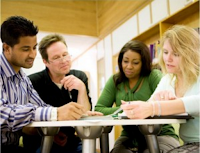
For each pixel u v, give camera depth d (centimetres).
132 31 351
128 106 89
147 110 86
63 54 157
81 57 577
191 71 99
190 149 81
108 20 422
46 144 102
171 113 87
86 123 78
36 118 86
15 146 104
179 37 103
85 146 85
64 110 87
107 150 132
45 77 161
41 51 161
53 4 427
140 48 158
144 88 158
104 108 156
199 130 94
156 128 98
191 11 224
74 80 148
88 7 459
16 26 107
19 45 108
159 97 101
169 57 106
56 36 164
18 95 114
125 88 165
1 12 385
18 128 85
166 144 122
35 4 412
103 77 446
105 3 437
